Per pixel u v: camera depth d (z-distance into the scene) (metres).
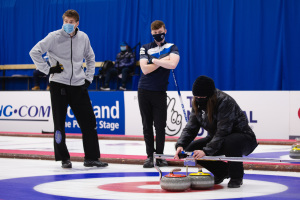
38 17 17.34
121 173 5.70
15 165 6.58
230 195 3.98
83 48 6.27
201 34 15.02
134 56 15.18
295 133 11.38
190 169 6.10
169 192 4.17
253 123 11.76
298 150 6.20
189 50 15.14
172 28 15.34
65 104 6.25
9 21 17.77
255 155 7.63
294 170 5.79
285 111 11.48
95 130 6.43
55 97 6.20
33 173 5.68
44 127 14.04
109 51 16.39
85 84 6.35
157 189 4.37
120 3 16.19
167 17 15.45
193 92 4.29
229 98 4.29
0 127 14.86
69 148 9.26
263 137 11.67
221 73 14.83
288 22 14.02
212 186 4.34
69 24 5.93
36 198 3.85
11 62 17.77
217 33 14.74
